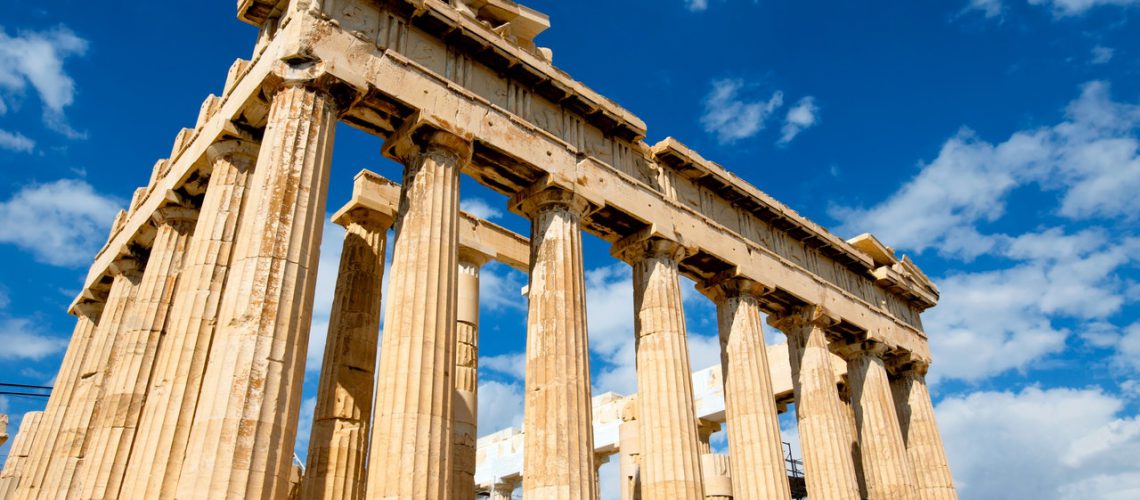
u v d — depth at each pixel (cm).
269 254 1655
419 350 1823
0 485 2642
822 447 2855
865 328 3297
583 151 2450
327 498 2102
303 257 1703
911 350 3531
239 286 1619
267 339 1577
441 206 2016
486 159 2244
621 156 2639
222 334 1580
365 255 2497
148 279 2312
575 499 1983
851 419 3747
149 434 1689
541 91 2434
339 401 2236
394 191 2641
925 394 3581
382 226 2584
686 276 2923
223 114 2122
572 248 2300
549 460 2017
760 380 2708
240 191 2031
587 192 2392
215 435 1470
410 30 2167
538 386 2125
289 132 1808
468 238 2927
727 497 3425
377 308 2447
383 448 1733
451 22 2188
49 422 2761
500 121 2242
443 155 2083
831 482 2788
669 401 2370
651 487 2295
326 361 2336
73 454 2334
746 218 3041
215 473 1438
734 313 2827
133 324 2238
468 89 2230
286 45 1897
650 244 2603
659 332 2475
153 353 2194
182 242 2380
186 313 1831
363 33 2039
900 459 3150
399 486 1683
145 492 1595
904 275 3666
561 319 2184
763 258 2956
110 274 2883
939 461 3422
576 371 2142
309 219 1745
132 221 2752
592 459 2088
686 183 2861
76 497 2214
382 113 2075
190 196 2422
